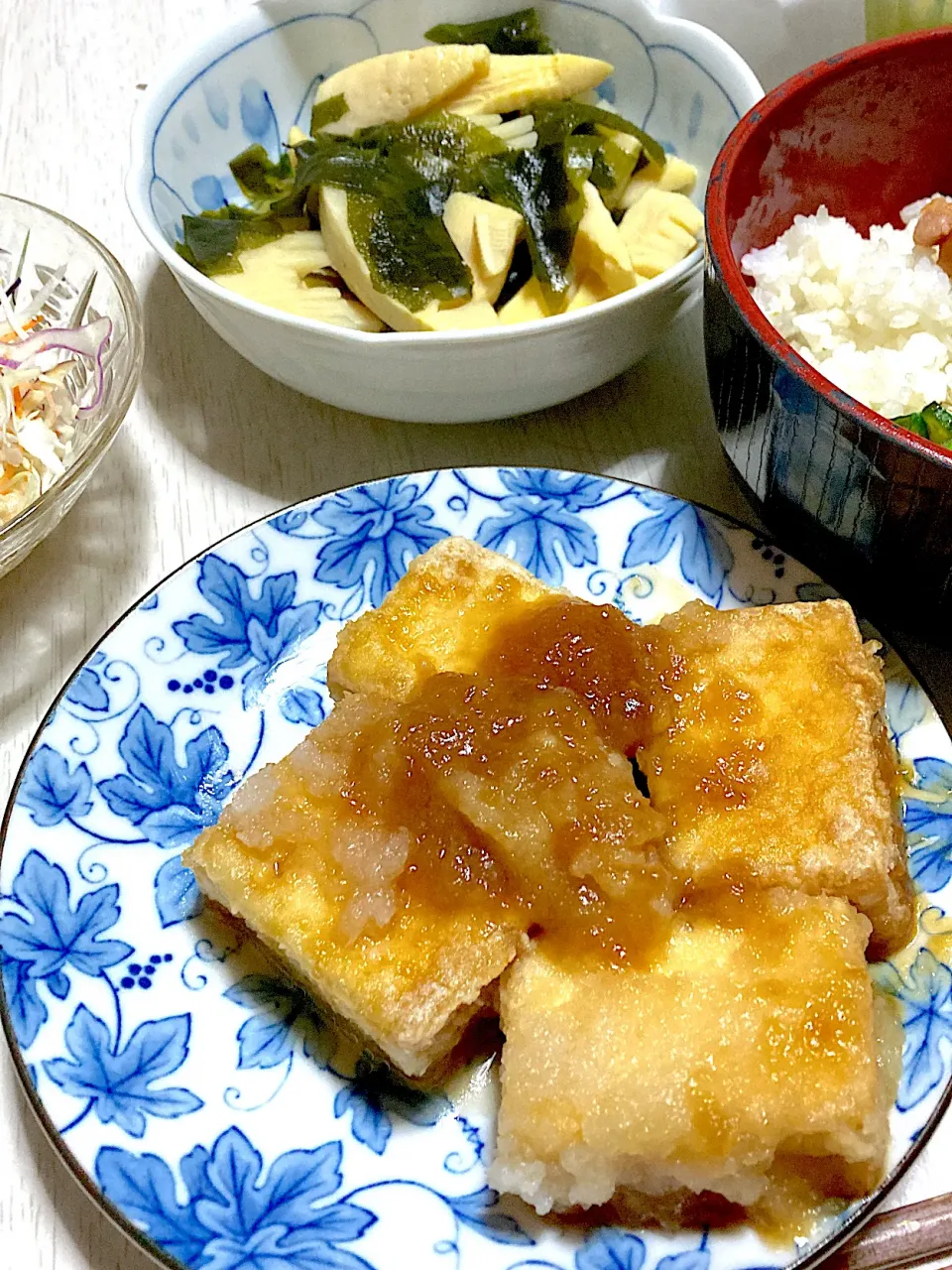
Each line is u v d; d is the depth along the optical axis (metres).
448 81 0.38
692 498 0.35
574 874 0.23
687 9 0.44
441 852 0.24
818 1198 0.22
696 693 0.27
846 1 0.43
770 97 0.31
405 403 0.33
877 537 0.28
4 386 0.33
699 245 0.35
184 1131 0.23
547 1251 0.21
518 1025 0.23
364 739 0.26
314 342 0.31
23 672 0.31
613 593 0.32
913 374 0.31
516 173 0.36
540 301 0.34
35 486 0.32
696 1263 0.21
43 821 0.27
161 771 0.28
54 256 0.38
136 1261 0.22
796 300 0.34
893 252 0.34
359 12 0.41
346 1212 0.22
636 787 0.25
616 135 0.37
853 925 0.23
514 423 0.38
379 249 0.34
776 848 0.24
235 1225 0.21
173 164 0.38
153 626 0.30
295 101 0.42
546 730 0.25
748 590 0.31
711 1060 0.22
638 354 0.34
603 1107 0.21
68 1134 0.22
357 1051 0.24
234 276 0.35
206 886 0.26
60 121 0.47
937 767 0.27
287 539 0.32
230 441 0.37
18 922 0.25
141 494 0.35
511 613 0.28
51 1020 0.24
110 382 0.33
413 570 0.29
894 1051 0.23
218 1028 0.24
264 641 0.31
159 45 0.51
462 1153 0.23
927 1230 0.22
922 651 0.32
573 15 0.41
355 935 0.23
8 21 0.52
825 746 0.26
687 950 0.23
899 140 0.34
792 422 0.27
